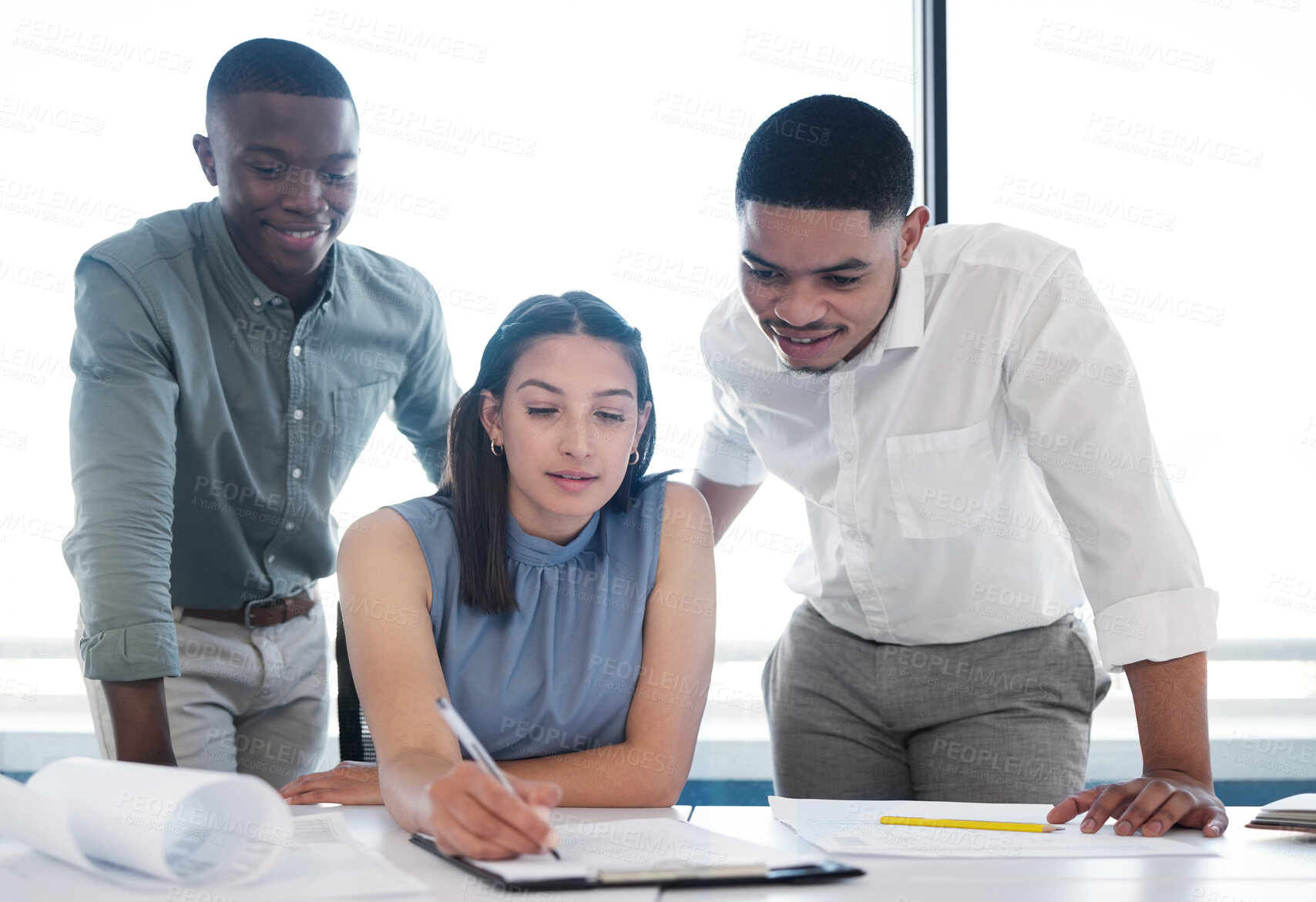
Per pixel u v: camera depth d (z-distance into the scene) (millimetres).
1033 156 2662
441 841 866
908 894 778
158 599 1405
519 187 2662
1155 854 920
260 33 2623
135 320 1528
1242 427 2666
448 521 1301
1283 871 867
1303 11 2639
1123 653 1193
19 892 750
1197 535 2680
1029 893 788
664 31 2680
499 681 1281
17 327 2562
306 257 1610
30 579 2580
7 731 2594
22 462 2566
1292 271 2660
